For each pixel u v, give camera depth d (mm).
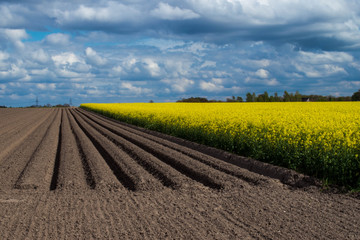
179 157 12023
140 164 11781
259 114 21844
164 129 21438
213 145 14805
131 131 22469
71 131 23078
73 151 14320
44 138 19109
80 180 9352
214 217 6234
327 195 7656
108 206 6996
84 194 8008
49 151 14250
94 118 38719
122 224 5914
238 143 12977
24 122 33250
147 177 9531
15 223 6012
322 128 13273
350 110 27656
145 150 14852
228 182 8750
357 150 9539
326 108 30609
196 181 9141
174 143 16000
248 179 9227
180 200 7414
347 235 5336
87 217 6301
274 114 21562
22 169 10930
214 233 5445
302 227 5680
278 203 7059
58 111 63438
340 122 16391
